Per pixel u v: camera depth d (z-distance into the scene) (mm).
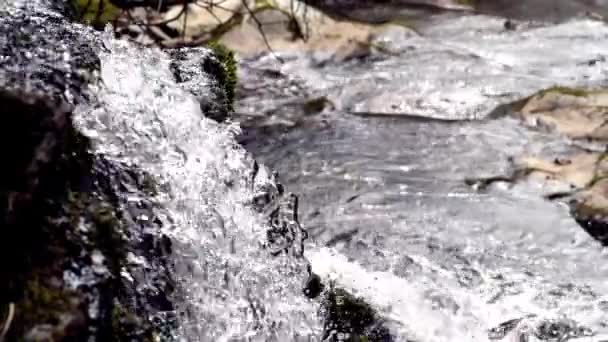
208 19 5988
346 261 3191
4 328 1352
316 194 4066
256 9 6219
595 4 7836
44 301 1441
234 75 3779
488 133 4879
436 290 3096
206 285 2035
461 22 7062
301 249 2480
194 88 2838
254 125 4945
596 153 4547
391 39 6293
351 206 3941
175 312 1866
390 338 2502
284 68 5762
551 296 3215
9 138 1520
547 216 3904
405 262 3383
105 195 1894
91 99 2115
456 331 2814
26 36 2182
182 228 2076
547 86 5621
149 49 2816
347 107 5348
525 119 5051
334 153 4562
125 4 5461
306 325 2277
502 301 3141
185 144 2367
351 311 2475
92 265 1615
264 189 2521
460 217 3861
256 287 2203
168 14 5855
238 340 2025
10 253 1453
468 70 5871
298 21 6250
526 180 4262
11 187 1495
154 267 1885
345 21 6414
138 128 2227
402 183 4207
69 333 1421
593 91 5246
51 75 2035
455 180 4277
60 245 1573
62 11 2707
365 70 5855
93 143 2000
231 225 2289
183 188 2195
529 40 6660
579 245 3674
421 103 5398
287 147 4645
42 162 1564
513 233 3746
